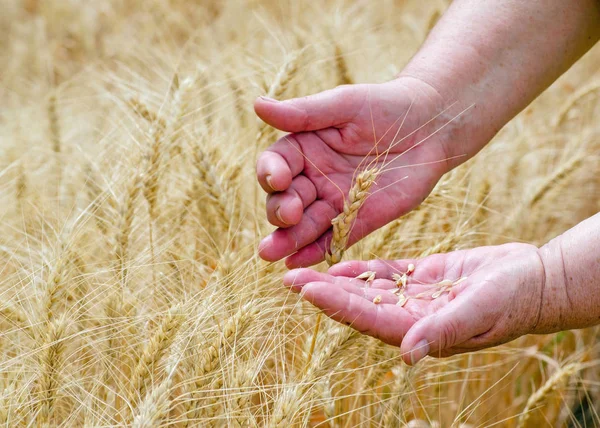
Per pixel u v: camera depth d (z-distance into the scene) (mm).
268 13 1883
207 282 962
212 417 860
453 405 1050
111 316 933
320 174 927
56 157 1160
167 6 1978
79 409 886
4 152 1203
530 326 860
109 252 1002
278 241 920
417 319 854
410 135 941
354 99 916
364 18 1812
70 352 944
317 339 909
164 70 1458
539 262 852
